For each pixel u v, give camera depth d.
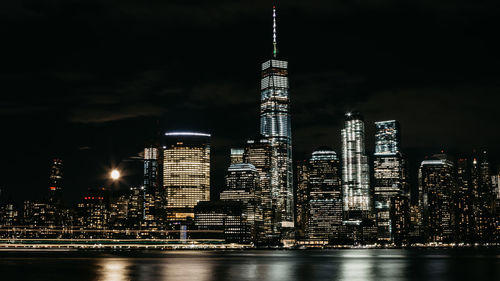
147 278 189.12
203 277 195.12
